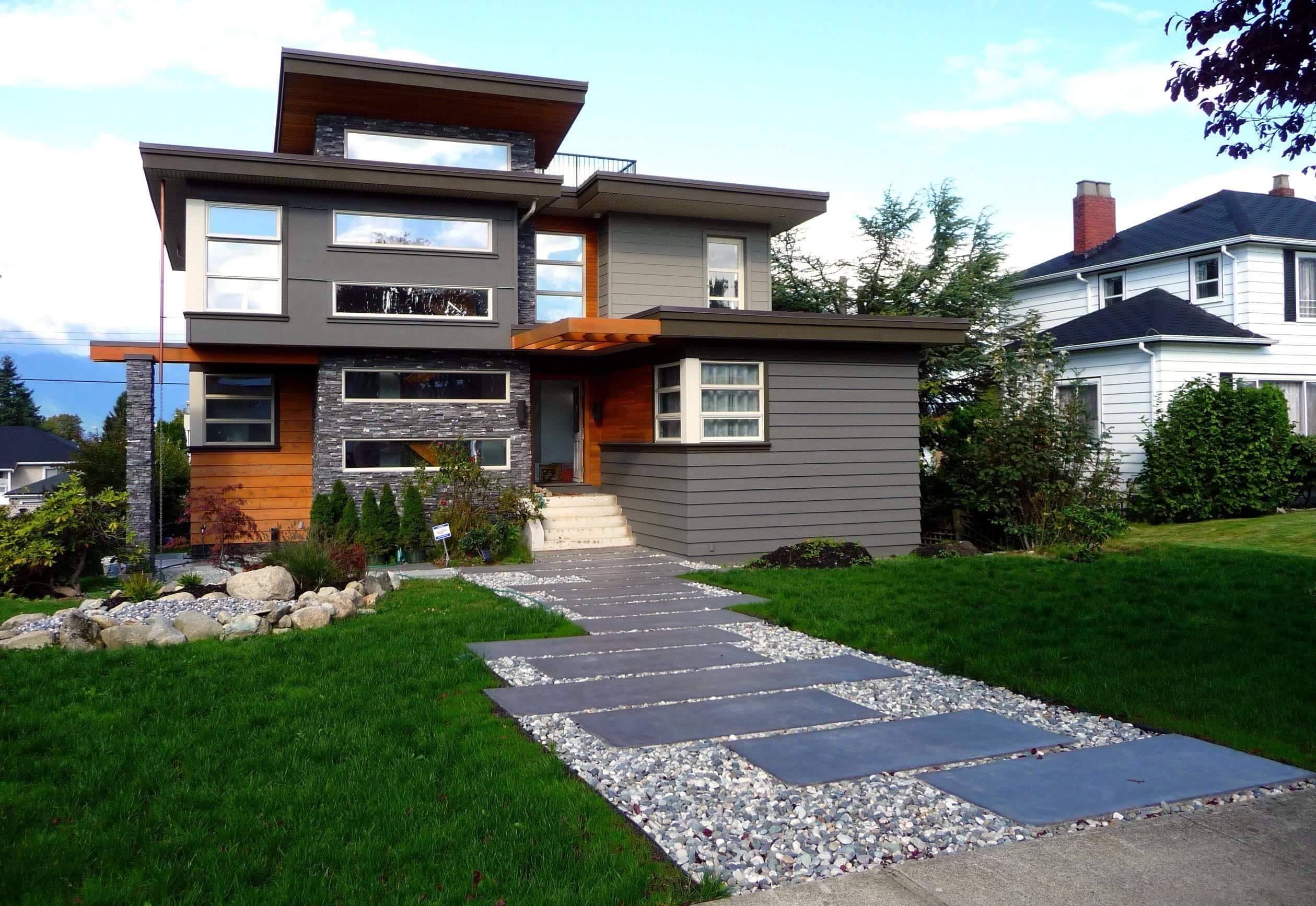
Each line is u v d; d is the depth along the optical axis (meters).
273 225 14.95
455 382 16.31
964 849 4.09
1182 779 4.84
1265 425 16.95
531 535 15.69
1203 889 3.68
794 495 15.05
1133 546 13.92
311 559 10.71
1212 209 21.94
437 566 14.50
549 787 4.72
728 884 3.78
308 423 17.16
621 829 4.29
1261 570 10.89
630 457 16.72
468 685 6.82
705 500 14.51
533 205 16.38
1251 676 6.62
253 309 14.84
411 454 16.02
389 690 6.50
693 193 17.03
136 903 3.57
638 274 17.80
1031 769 5.05
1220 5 6.42
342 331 15.22
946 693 6.70
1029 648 7.71
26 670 7.08
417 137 16.64
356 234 15.38
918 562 13.01
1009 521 15.49
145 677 6.88
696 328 14.08
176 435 28.81
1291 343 19.56
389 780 4.80
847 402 15.44
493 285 16.11
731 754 5.37
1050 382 16.03
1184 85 6.74
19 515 12.45
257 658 7.48
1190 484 16.84
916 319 15.37
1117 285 22.67
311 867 3.86
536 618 9.30
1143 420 17.80
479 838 4.14
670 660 7.79
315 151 18.34
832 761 5.21
